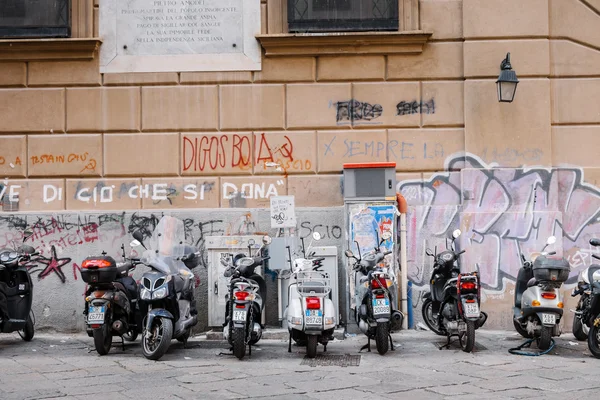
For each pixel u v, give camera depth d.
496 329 10.32
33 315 10.47
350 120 10.59
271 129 10.62
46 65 10.67
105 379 7.24
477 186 10.42
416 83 10.61
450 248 10.19
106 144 10.63
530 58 10.52
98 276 8.32
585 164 10.65
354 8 10.53
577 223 10.55
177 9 10.66
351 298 9.88
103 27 10.68
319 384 7.00
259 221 10.51
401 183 10.55
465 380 7.17
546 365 7.93
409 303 10.32
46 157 10.64
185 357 8.48
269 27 10.66
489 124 10.49
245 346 8.20
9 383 7.07
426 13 10.62
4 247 10.52
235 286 8.39
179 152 10.62
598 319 8.36
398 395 6.55
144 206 10.59
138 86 10.66
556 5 10.71
